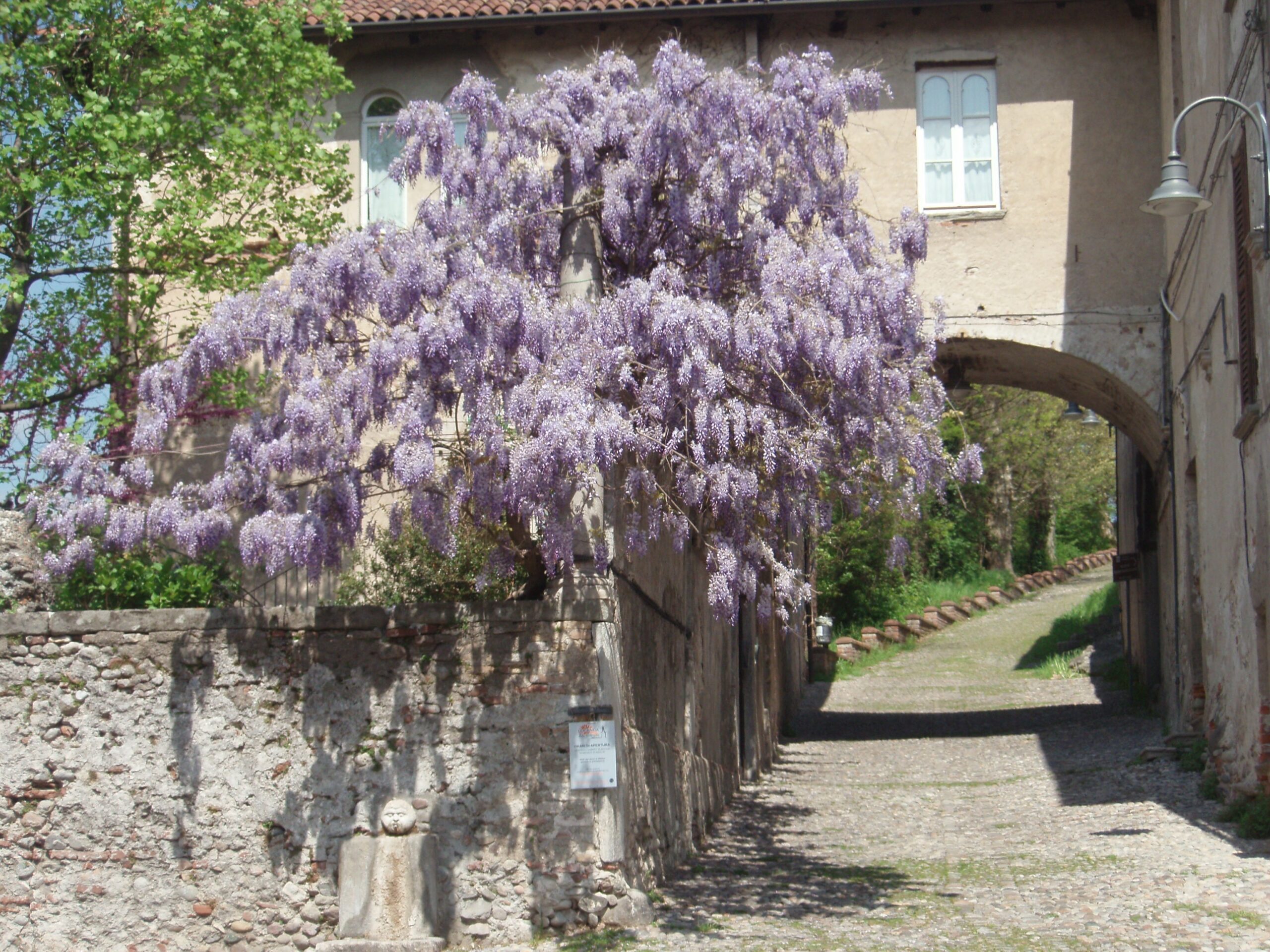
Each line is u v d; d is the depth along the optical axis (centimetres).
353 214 1598
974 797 1338
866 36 1577
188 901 925
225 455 1472
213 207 1399
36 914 930
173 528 894
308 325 877
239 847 927
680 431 873
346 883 891
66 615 958
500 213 983
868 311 931
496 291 847
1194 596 1408
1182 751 1387
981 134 1564
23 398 1334
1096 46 1556
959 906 891
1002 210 1543
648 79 1583
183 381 898
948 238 1547
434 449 877
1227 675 1182
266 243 1470
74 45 1380
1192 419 1354
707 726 1291
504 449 839
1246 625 1095
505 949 877
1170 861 959
